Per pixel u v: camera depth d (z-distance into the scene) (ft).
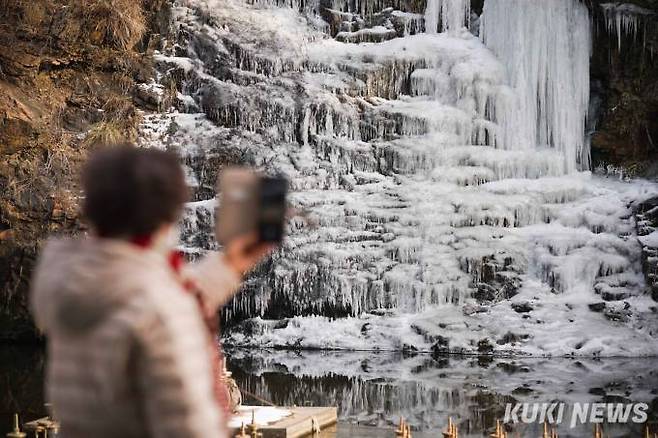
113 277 7.91
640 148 76.23
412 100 74.64
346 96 73.36
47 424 29.19
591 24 75.66
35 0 70.85
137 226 8.56
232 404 31.27
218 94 73.15
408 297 64.08
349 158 71.26
